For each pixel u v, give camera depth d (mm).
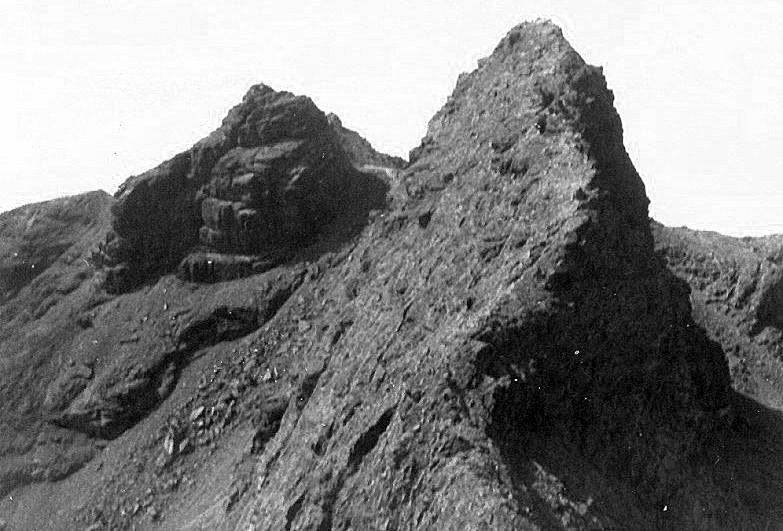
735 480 74062
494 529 56781
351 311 81750
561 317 66875
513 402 63438
